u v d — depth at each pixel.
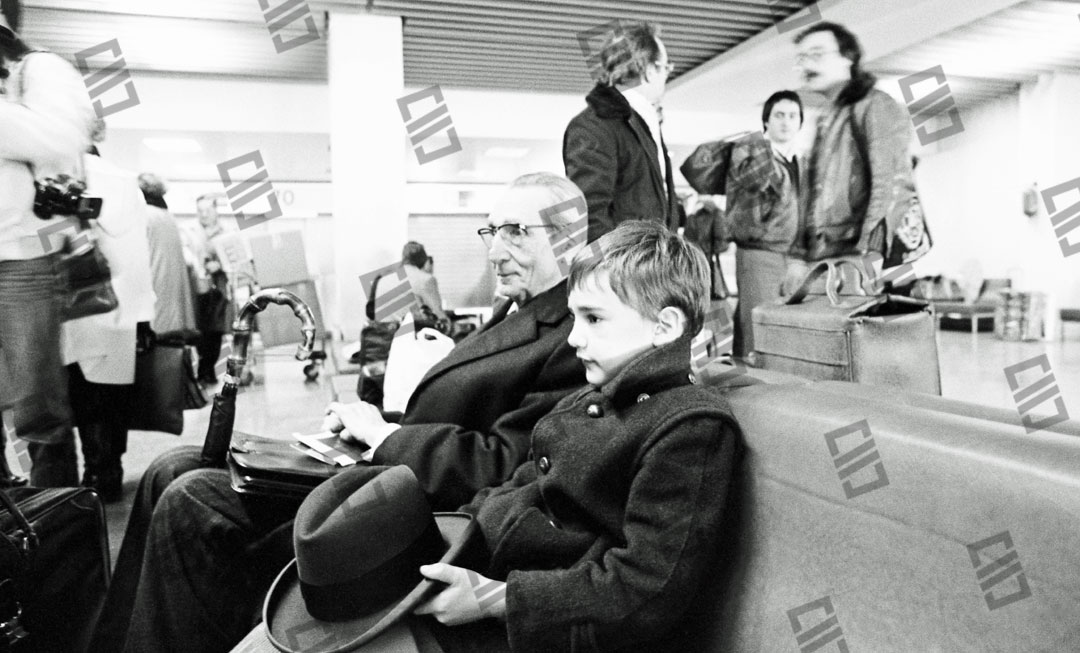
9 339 2.18
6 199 2.09
